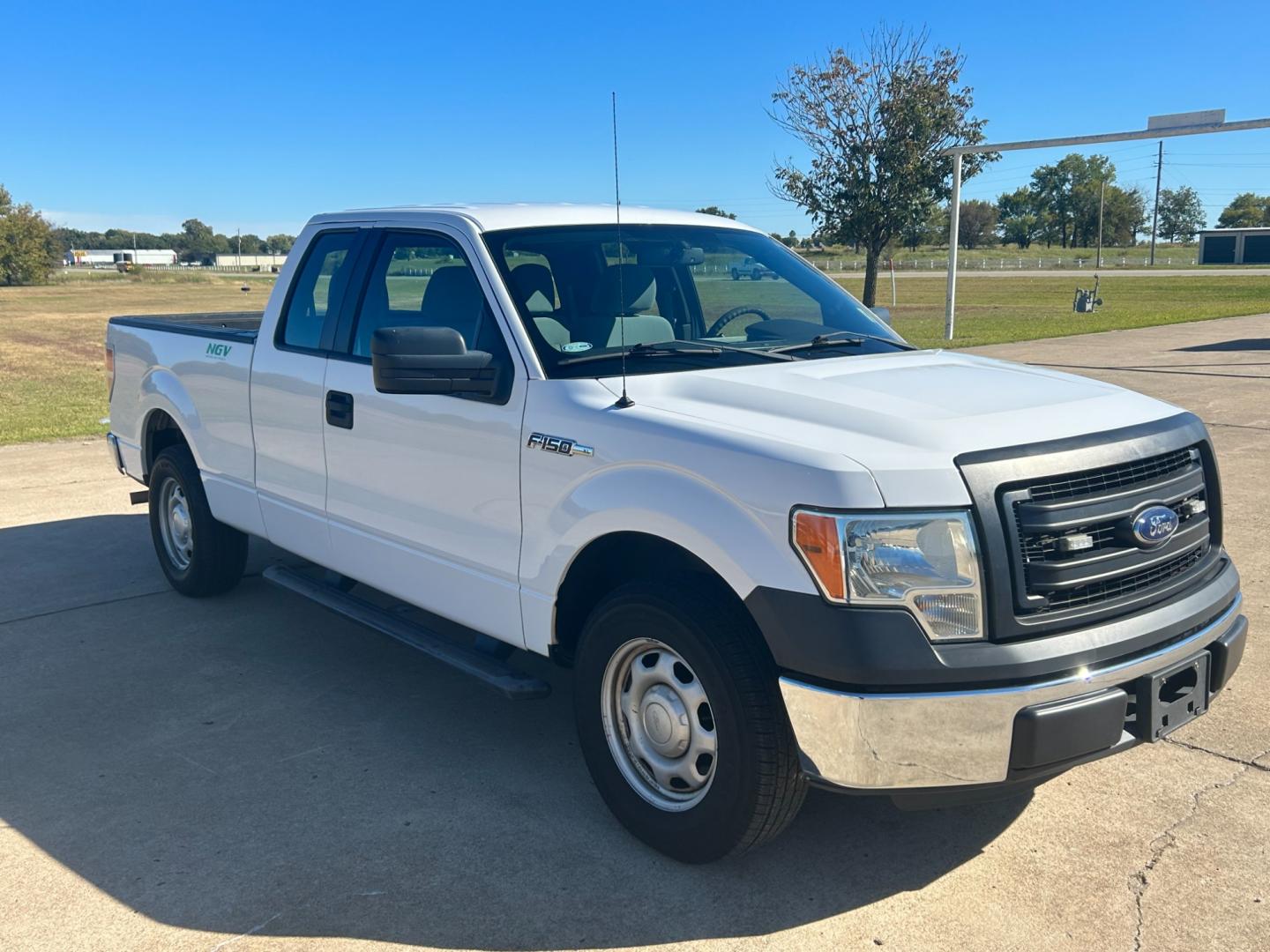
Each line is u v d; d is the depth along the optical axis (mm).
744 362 3918
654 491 3264
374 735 4410
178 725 4516
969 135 24375
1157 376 15383
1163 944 3016
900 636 2840
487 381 3787
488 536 3912
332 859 3486
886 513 2854
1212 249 101000
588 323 4031
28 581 6516
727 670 3096
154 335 6141
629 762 3557
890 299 41375
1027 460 2988
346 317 4668
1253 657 5078
